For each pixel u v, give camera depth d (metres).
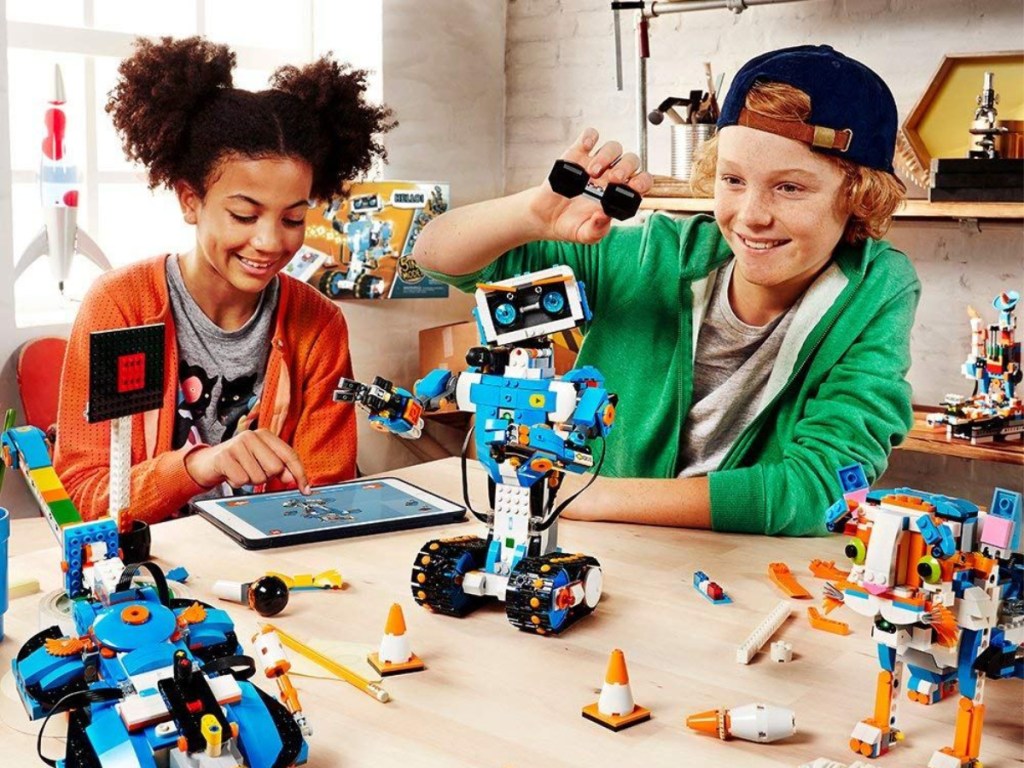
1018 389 2.47
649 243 1.58
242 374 1.77
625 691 0.88
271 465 1.51
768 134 1.30
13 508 2.29
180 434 1.73
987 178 2.23
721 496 1.36
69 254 2.32
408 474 1.60
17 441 0.97
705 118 2.58
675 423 1.56
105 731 0.70
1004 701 0.94
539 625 1.03
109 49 2.55
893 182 1.36
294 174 1.61
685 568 1.24
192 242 2.87
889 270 1.47
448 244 1.47
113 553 0.86
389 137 2.97
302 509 1.38
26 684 0.78
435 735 0.85
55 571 1.19
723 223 1.39
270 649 0.83
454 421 3.05
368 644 1.01
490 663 0.98
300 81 1.66
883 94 1.33
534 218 1.38
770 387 1.51
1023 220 2.44
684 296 1.54
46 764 0.79
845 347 1.46
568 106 3.20
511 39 3.29
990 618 0.79
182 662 0.73
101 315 1.67
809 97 1.28
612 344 1.59
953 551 0.79
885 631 0.82
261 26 3.00
